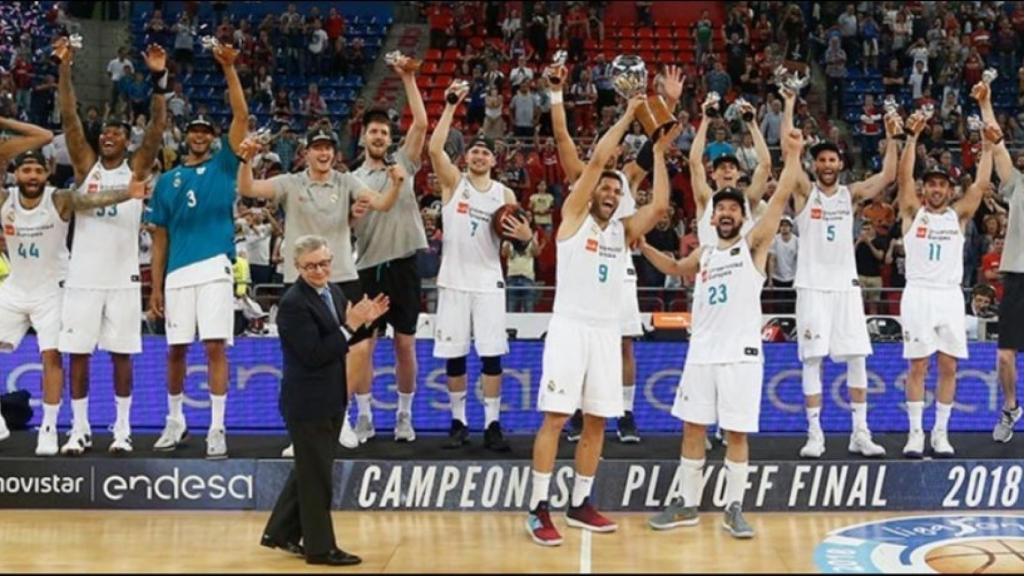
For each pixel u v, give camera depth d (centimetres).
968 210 849
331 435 666
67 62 820
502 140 1605
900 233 1311
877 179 859
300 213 802
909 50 1888
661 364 931
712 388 743
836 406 930
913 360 823
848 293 827
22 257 823
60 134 1599
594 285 730
